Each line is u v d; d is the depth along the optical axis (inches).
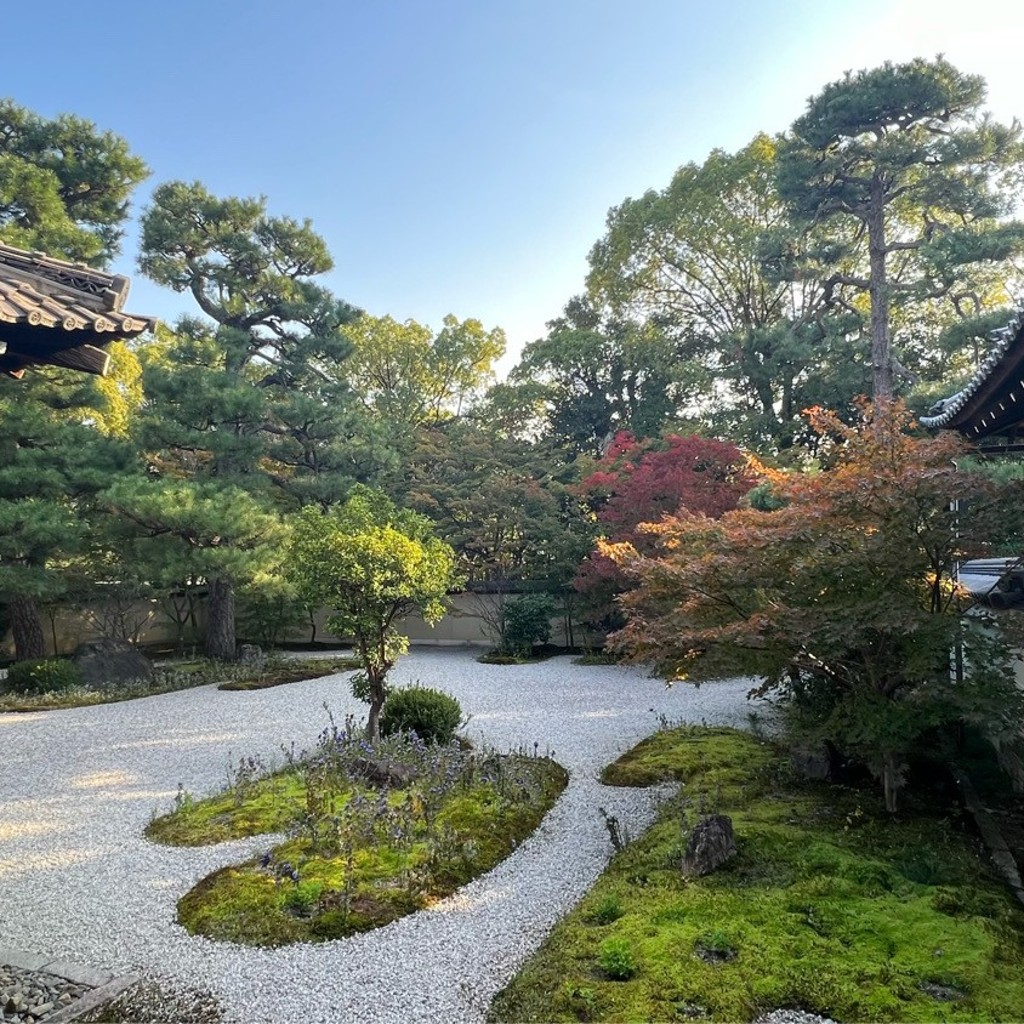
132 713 410.6
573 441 892.0
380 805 212.7
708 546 223.3
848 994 120.4
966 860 173.8
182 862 196.2
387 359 1067.3
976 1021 112.4
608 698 429.1
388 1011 127.3
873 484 177.5
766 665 210.8
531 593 671.8
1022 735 222.7
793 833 192.5
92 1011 128.6
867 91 578.9
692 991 123.0
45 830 226.8
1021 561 208.7
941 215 754.2
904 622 172.6
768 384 799.1
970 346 622.2
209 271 607.8
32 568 466.6
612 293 983.0
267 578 500.7
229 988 135.0
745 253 829.8
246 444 575.8
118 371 671.1
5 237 446.6
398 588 307.1
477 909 166.6
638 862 184.4
